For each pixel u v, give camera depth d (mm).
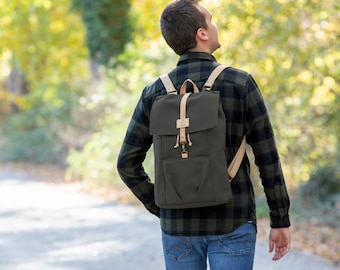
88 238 10664
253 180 13344
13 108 32000
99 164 17234
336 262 8914
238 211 3623
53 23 25891
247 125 3693
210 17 3850
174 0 3859
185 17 3791
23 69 26438
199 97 3648
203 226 3631
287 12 11070
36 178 20781
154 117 3701
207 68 3771
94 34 21297
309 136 14047
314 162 14203
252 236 3650
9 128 28234
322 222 12016
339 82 12383
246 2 10906
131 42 21125
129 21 21125
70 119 21859
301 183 14125
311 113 13664
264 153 3697
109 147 17125
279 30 11156
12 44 25766
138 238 10648
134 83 16250
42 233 11156
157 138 3670
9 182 19781
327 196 13906
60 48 26062
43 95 25516
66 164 23297
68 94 22359
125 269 8445
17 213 13438
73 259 9086
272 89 12016
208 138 3576
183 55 3834
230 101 3668
